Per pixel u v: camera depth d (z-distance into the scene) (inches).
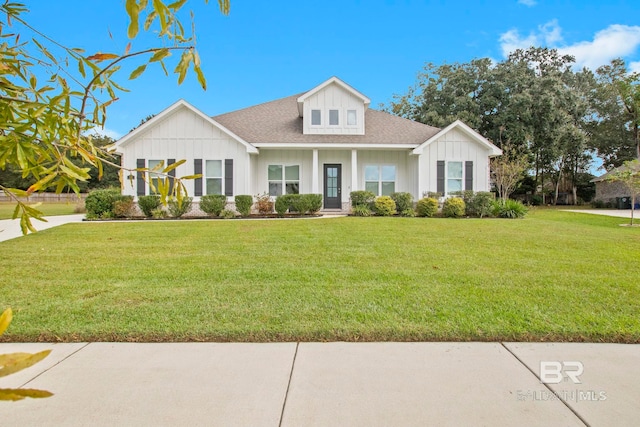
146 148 544.4
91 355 107.0
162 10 43.6
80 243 291.0
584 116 1182.9
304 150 621.3
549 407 83.1
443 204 553.9
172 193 60.4
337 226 399.2
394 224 419.8
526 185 1180.5
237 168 555.5
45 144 55.4
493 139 1020.5
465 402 84.8
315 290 163.9
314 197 547.2
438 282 177.3
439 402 84.8
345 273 194.1
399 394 87.9
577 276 188.7
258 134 602.5
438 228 385.4
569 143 1072.2
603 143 1261.1
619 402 85.0
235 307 142.3
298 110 645.3
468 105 1014.4
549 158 1084.5
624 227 476.7
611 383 92.8
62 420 77.9
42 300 149.6
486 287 168.9
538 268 206.4
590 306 143.6
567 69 1138.0
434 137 570.9
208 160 553.0
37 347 111.3
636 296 156.0
